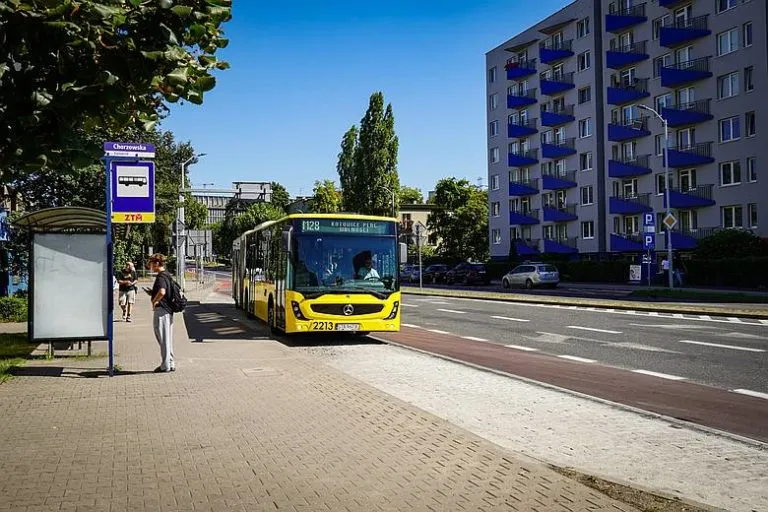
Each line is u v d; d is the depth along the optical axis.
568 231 62.81
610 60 55.75
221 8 5.61
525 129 67.75
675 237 49.34
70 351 13.66
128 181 13.23
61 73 5.02
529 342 16.16
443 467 5.69
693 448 6.73
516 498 4.89
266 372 11.01
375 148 77.00
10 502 4.82
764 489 5.48
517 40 70.38
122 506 4.74
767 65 43.31
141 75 5.29
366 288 15.61
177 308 11.15
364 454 6.12
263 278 19.66
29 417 7.71
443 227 81.44
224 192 31.72
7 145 5.11
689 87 49.81
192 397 8.91
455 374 11.31
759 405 8.91
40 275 10.97
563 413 8.33
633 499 4.99
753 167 44.69
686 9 50.25
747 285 37.75
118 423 7.41
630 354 13.79
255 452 6.21
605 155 58.62
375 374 11.33
